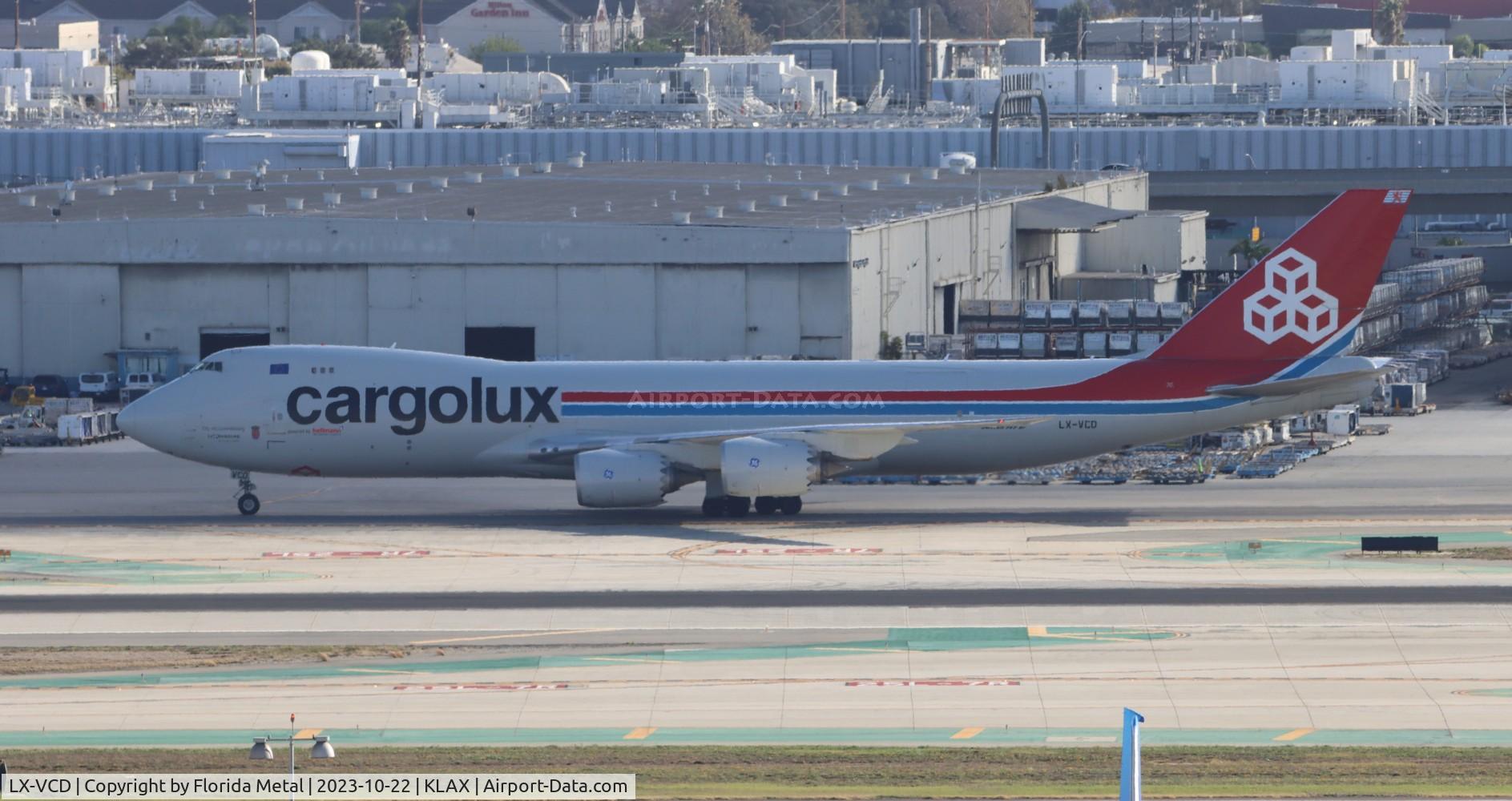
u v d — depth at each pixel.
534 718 174.00
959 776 154.75
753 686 184.00
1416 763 158.12
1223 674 187.00
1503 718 171.88
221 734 169.38
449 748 163.62
